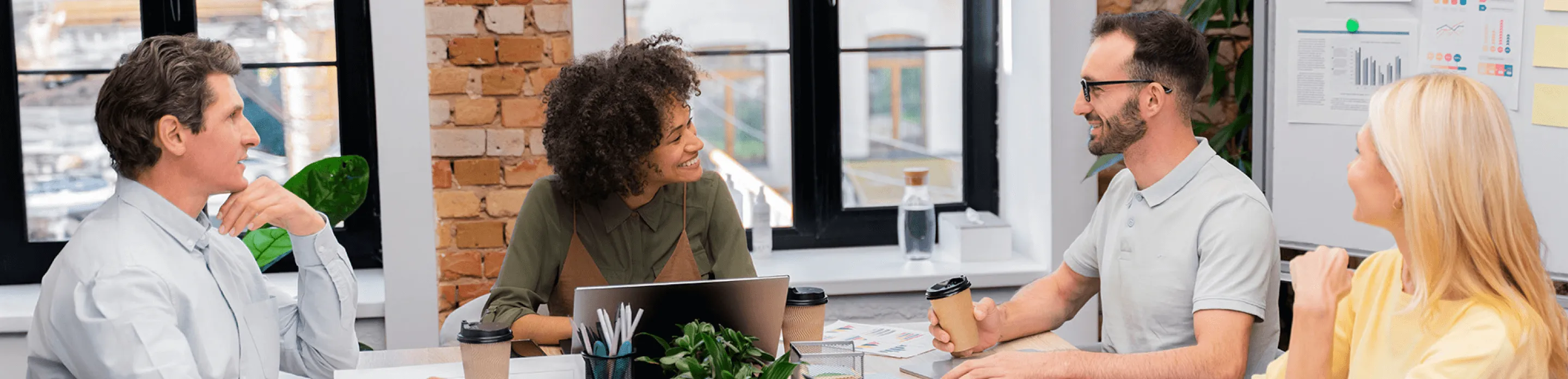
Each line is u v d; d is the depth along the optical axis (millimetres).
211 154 1491
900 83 3500
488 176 2955
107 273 1394
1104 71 1910
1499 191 1355
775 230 3518
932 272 3186
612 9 2912
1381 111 1425
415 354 1724
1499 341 1326
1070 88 3104
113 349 1359
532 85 2934
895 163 3537
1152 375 1677
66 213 3236
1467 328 1367
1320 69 2740
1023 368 1672
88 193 3242
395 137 2893
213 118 1479
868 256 3447
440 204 2951
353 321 1824
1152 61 1874
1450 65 2584
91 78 3186
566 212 2137
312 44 3211
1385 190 1451
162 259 1463
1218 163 1913
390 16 2838
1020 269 3217
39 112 3170
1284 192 2836
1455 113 1359
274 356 1698
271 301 1710
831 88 3465
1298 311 1483
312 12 3199
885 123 3520
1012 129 3455
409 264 2955
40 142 3188
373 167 3277
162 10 3160
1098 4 3100
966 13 3492
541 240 2121
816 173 3502
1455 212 1362
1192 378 1691
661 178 2076
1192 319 1881
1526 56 2486
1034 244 3314
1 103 3135
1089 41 3096
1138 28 1900
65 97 3180
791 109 3463
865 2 3447
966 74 3514
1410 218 1396
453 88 2902
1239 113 3229
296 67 3209
